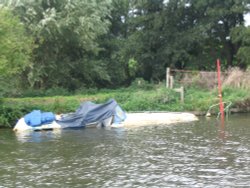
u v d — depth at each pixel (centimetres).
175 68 5447
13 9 4150
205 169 1762
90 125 3106
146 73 5638
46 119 3044
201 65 5297
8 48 3147
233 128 2872
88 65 4816
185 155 2030
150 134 2686
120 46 5478
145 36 5353
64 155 2088
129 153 2103
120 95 3866
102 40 5362
